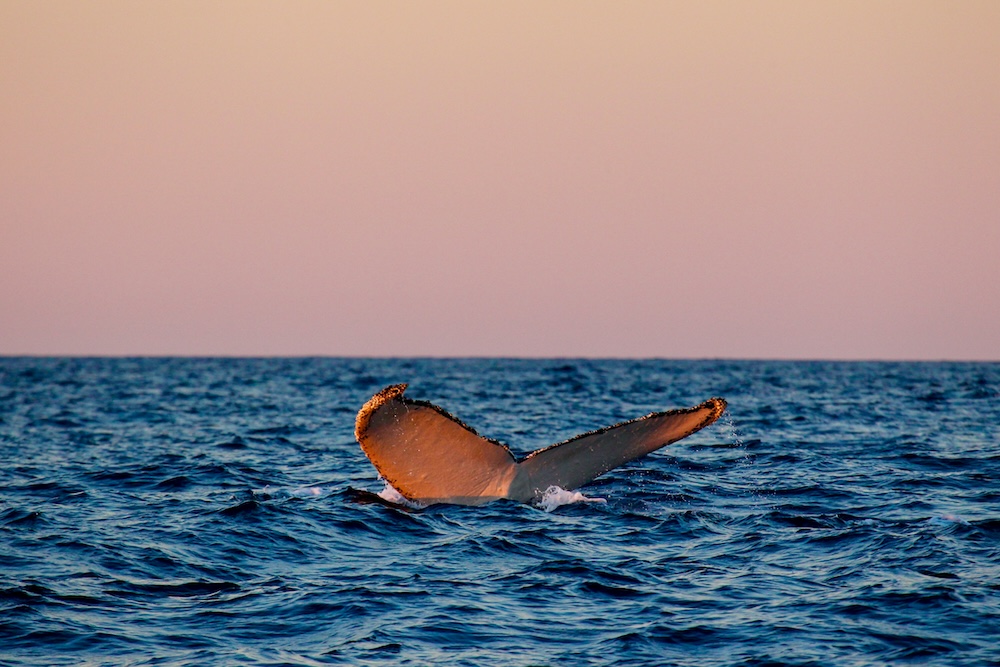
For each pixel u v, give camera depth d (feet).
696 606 109.81
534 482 153.48
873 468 208.13
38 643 97.55
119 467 220.43
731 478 193.57
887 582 115.96
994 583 114.83
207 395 551.18
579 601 112.06
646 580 119.85
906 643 96.89
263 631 102.17
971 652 94.17
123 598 112.37
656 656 95.55
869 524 146.92
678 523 148.77
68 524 150.82
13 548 134.31
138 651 96.12
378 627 103.30
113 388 638.94
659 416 145.18
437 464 145.89
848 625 102.37
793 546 134.82
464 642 99.25
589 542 137.80
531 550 133.08
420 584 118.21
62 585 116.57
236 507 156.97
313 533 142.51
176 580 120.06
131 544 136.46
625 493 171.01
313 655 95.55
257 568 126.00
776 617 105.29
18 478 203.82
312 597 112.88
